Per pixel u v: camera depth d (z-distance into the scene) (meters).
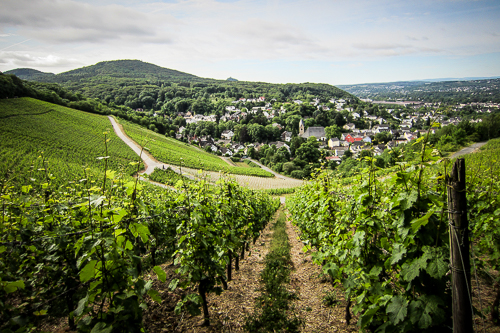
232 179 7.40
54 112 71.69
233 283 6.95
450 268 2.57
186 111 161.50
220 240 4.52
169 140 85.50
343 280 4.24
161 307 5.18
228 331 4.74
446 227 2.73
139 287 2.83
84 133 62.31
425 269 2.57
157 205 7.29
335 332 4.65
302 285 6.81
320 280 6.95
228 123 122.44
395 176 3.02
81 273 2.47
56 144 49.31
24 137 48.47
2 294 2.69
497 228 4.38
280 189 44.00
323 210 5.69
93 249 2.71
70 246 3.81
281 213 25.36
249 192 11.75
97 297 2.81
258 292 6.39
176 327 4.70
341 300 5.74
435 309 2.53
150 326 4.59
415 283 2.73
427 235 2.78
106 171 3.00
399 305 2.78
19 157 35.56
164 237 6.93
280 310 5.48
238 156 87.94
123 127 77.62
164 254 7.16
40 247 3.88
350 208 4.65
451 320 2.73
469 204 5.33
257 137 102.31
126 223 3.06
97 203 2.67
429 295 2.62
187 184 4.81
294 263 8.74
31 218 3.61
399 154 3.50
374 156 3.97
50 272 3.94
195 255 4.21
